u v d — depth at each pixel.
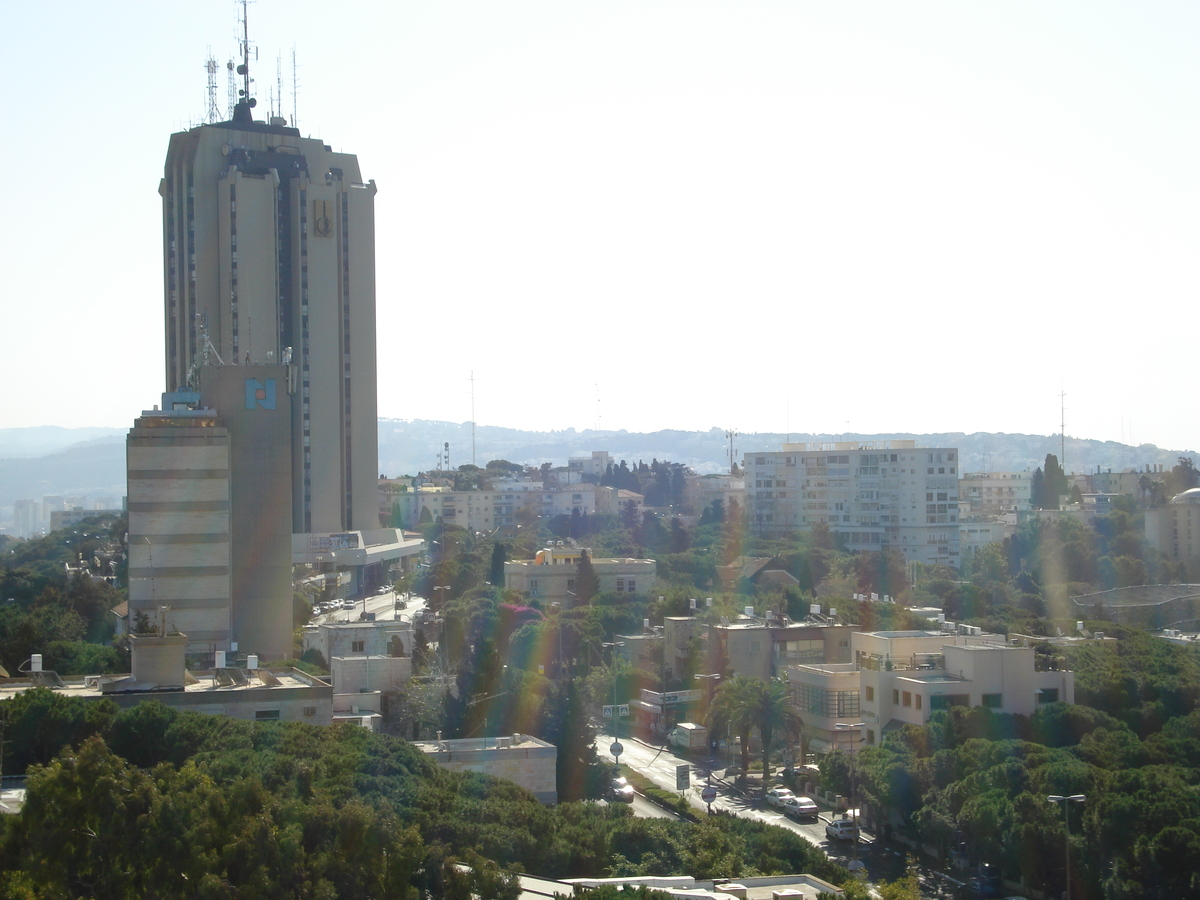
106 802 66.06
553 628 182.12
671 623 174.12
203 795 69.62
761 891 77.31
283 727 94.88
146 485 155.00
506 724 122.69
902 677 127.00
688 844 86.56
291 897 66.00
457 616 180.62
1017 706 125.12
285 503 162.50
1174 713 127.62
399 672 132.00
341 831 68.62
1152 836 86.19
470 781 89.81
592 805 94.88
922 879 99.75
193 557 155.00
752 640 156.00
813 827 114.50
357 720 113.12
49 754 92.50
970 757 105.38
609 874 80.25
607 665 175.62
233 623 159.88
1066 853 89.12
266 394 162.50
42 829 65.75
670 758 144.12
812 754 133.25
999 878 98.31
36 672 113.19
